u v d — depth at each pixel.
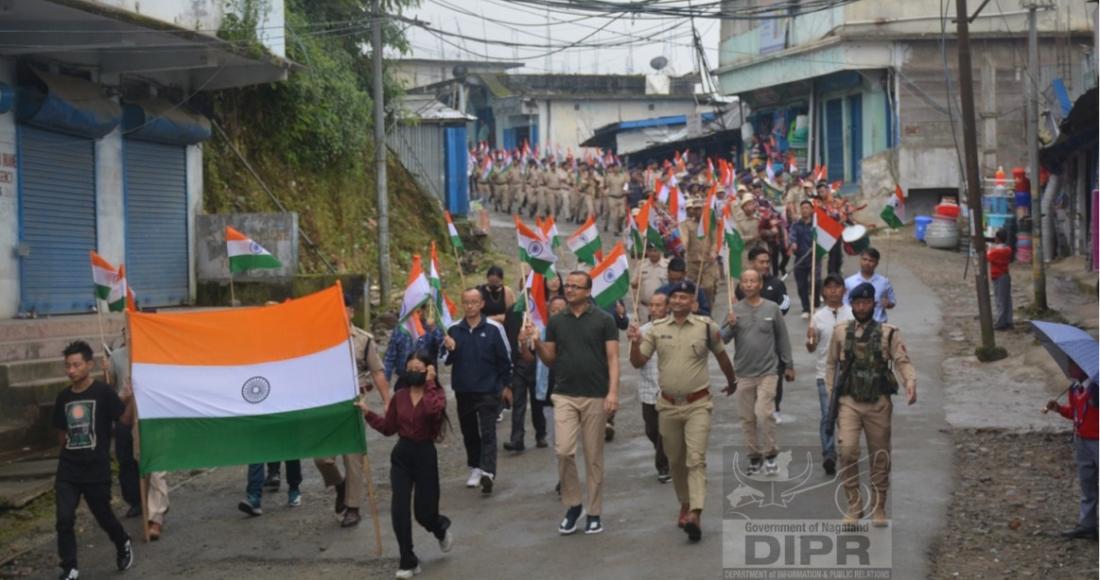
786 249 25.66
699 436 9.15
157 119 18.64
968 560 8.62
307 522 10.76
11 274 15.72
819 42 36.56
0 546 10.58
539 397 13.07
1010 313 19.25
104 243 17.89
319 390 9.93
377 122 23.12
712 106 51.38
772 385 11.04
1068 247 28.00
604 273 12.24
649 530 9.65
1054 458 11.59
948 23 34.94
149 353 9.92
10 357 13.98
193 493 12.08
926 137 35.09
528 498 11.05
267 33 19.06
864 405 9.27
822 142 39.25
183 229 20.20
